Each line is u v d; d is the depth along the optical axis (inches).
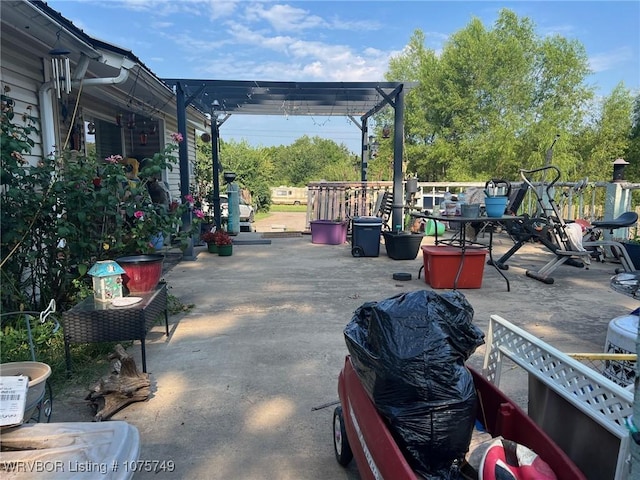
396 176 329.1
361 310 78.5
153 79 246.7
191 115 411.5
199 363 125.4
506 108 913.5
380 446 61.5
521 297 194.5
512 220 204.1
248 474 80.1
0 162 132.0
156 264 133.0
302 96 356.5
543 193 336.8
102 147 344.8
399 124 325.1
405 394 62.3
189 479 78.6
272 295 197.9
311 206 418.0
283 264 271.6
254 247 341.4
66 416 98.0
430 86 924.6
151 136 376.8
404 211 394.9
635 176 837.2
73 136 237.8
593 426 62.2
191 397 106.8
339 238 355.6
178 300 185.9
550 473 57.4
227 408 102.0
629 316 104.6
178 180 408.8
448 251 209.6
